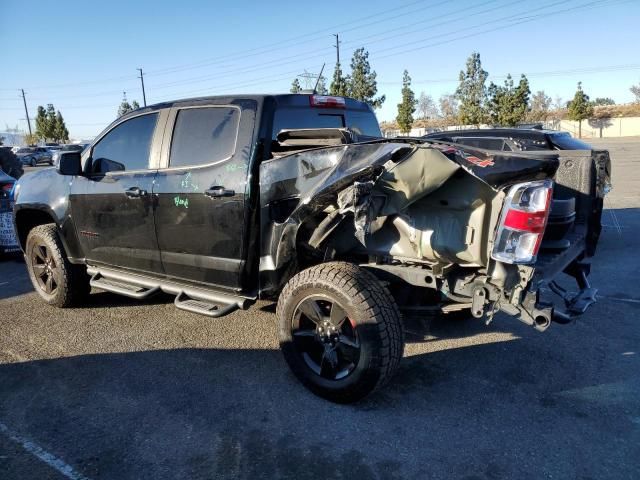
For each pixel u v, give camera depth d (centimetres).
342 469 279
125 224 458
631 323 484
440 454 291
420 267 341
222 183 388
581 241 435
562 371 391
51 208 518
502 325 486
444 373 390
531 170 303
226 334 467
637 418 326
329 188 320
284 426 319
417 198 311
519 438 306
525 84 4322
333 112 456
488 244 306
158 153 438
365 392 329
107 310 536
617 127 6144
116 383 377
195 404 346
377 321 319
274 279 378
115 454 293
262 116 384
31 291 614
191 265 420
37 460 288
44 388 370
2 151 1028
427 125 6278
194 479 272
